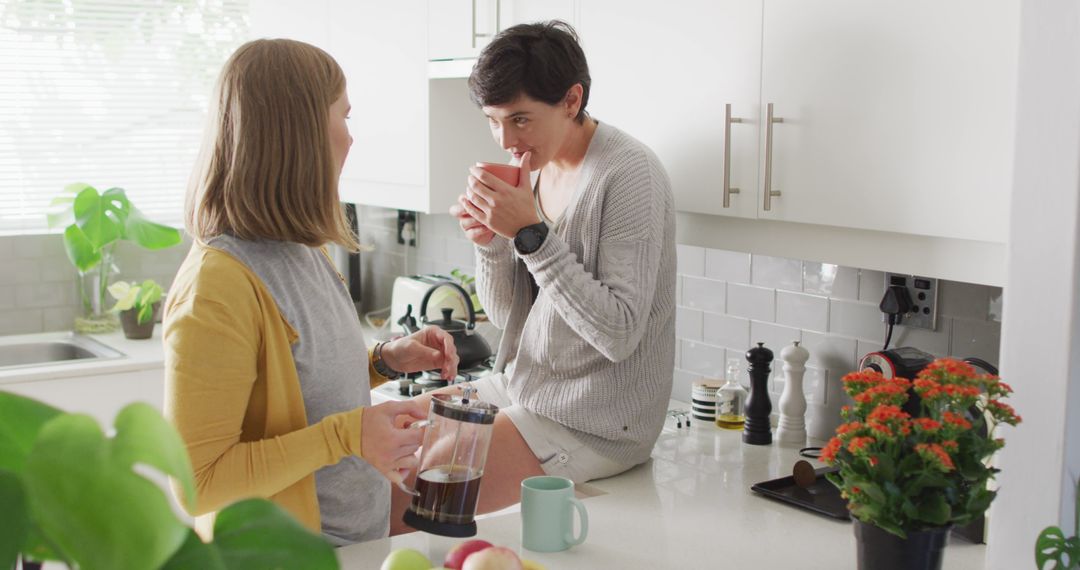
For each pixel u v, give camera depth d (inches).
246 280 57.4
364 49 119.5
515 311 82.8
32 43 144.2
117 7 147.8
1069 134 56.1
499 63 70.8
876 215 67.5
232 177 57.6
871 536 54.7
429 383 110.6
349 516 64.4
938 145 63.4
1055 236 57.2
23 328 145.9
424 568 49.1
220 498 56.2
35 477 19.4
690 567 60.6
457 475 61.0
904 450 53.7
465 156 111.3
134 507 19.5
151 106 151.9
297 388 59.7
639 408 77.6
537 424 76.6
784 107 72.3
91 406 125.5
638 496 74.0
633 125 85.0
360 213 157.6
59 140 147.3
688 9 78.5
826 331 90.1
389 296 153.1
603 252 73.5
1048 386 58.2
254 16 142.4
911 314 82.7
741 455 84.8
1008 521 60.6
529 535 62.9
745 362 98.3
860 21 67.0
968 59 61.3
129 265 152.7
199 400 55.1
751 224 78.1
